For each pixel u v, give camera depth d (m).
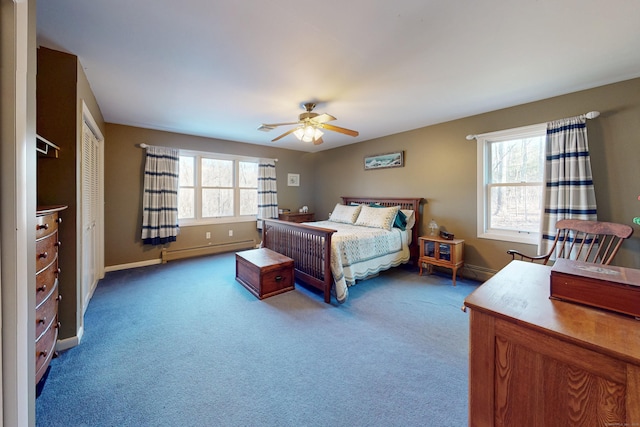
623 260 2.47
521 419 0.79
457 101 2.96
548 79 2.41
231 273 3.78
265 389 1.54
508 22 1.62
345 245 2.97
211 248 4.88
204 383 1.58
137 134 4.05
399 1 1.45
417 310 2.60
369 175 4.92
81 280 2.14
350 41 1.83
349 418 1.34
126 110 3.27
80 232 2.09
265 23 1.64
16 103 0.87
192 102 2.98
